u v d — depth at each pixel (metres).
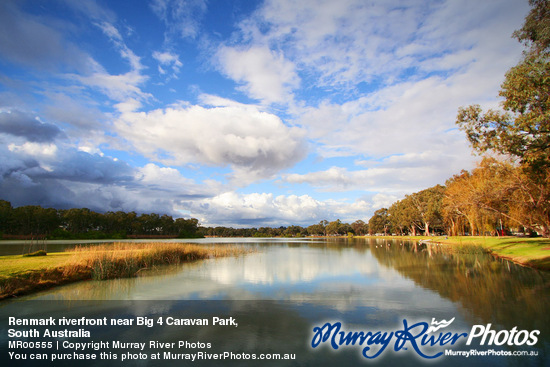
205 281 20.78
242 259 36.38
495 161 29.03
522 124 17.73
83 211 146.62
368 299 15.35
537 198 28.59
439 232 122.19
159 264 29.97
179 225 195.00
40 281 18.28
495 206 32.41
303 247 65.25
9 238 118.56
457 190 48.66
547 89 16.59
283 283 20.02
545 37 16.03
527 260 27.67
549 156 18.81
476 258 34.00
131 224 164.88
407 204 105.12
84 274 21.91
